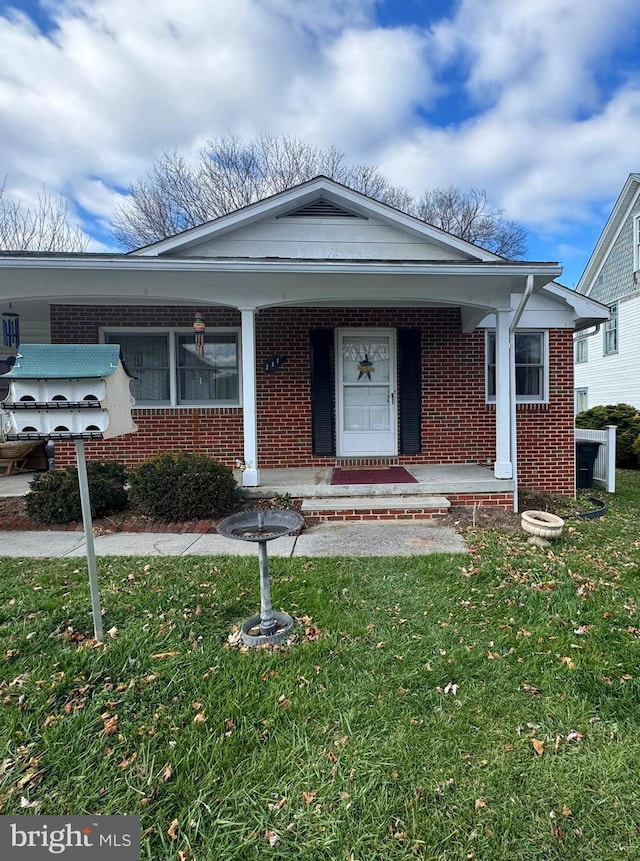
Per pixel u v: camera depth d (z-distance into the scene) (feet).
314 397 23.52
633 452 40.34
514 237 69.15
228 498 17.52
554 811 5.10
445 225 67.46
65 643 8.41
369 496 18.74
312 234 22.66
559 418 24.57
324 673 7.55
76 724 6.33
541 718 6.57
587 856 4.62
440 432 24.09
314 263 16.99
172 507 16.88
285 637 8.68
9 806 5.14
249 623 8.95
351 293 18.54
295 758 5.81
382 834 4.82
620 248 48.67
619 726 6.41
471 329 23.50
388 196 64.03
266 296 18.56
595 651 8.23
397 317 23.81
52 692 6.98
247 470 18.67
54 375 8.25
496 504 19.25
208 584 11.21
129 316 22.85
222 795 5.27
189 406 23.34
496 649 8.36
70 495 16.75
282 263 16.97
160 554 13.69
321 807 5.12
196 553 13.79
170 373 23.41
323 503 18.06
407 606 10.04
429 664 7.82
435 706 6.81
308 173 59.36
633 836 4.81
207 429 23.27
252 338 18.66
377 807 5.13
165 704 6.81
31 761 5.71
